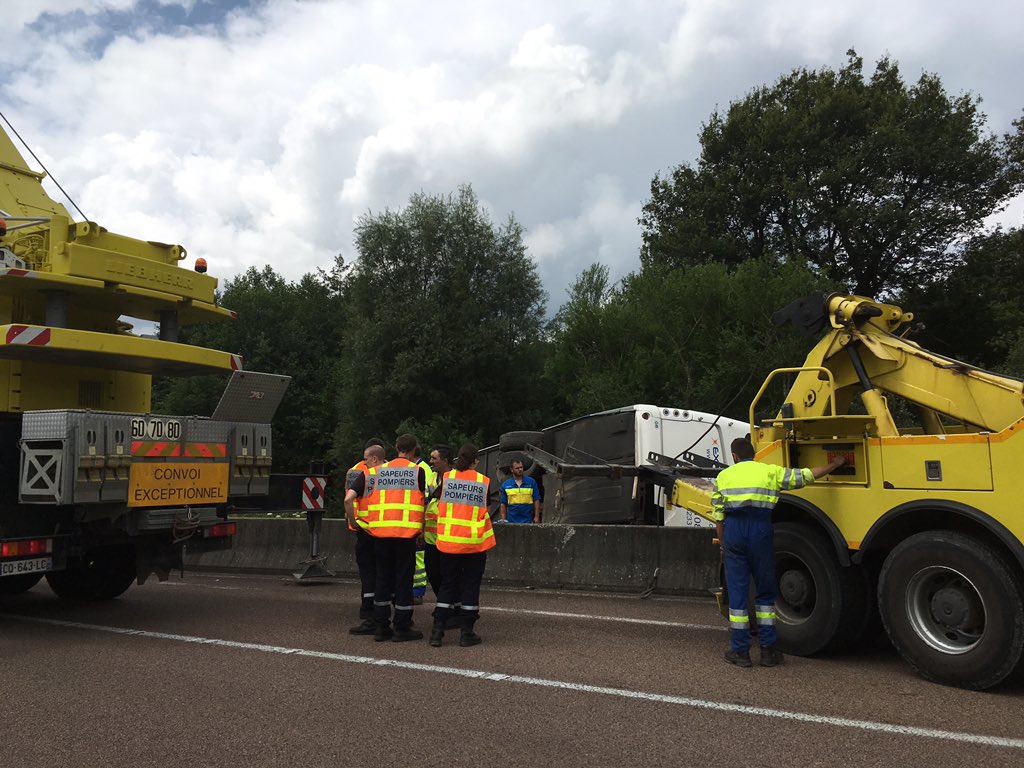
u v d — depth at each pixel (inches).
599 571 404.5
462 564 270.1
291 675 226.1
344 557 470.6
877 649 263.6
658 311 989.2
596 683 216.5
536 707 194.9
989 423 234.1
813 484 253.1
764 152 1332.4
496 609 340.5
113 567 367.2
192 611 340.8
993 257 1307.8
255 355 1535.4
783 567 265.0
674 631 290.5
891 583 227.8
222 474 323.6
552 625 302.8
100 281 307.9
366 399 1163.3
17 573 279.9
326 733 176.6
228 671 231.3
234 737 174.4
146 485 293.3
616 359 998.4
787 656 253.8
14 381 304.0
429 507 304.8
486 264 1190.9
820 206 1262.3
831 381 267.1
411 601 276.2
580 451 502.6
